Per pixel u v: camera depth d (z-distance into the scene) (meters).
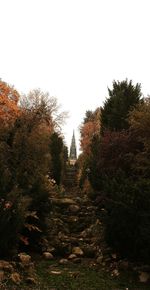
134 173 13.95
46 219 13.94
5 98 23.98
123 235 11.28
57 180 28.28
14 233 10.53
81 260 12.05
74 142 79.62
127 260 11.22
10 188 11.38
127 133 16.69
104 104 22.33
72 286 9.33
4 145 17.33
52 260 12.15
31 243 12.95
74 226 16.17
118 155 15.45
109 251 12.11
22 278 9.34
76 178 36.12
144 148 14.05
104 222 12.20
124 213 11.05
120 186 11.79
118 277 10.30
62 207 18.61
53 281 9.66
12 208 10.50
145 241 10.47
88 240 13.97
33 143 18.86
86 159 26.91
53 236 14.39
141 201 10.72
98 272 10.78
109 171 15.47
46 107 40.06
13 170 16.27
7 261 10.20
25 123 20.61
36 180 13.80
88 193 20.48
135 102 20.53
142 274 10.17
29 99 39.44
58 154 28.80
